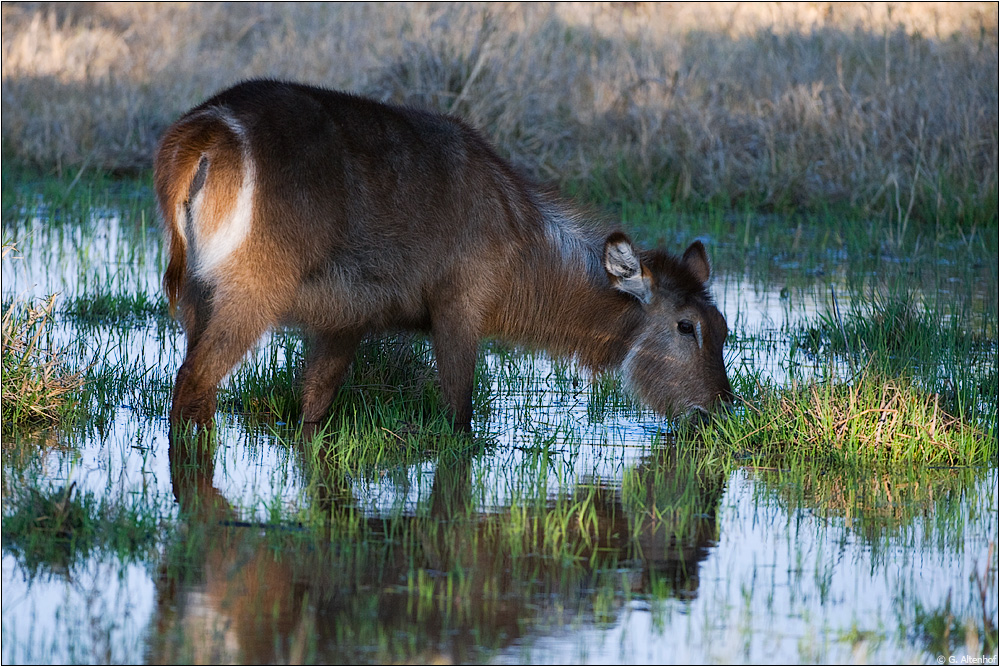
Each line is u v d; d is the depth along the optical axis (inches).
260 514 484.4
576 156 1312.7
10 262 943.0
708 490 537.6
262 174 546.9
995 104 1280.8
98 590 408.5
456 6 1566.2
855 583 433.7
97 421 605.3
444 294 601.0
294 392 650.2
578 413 670.5
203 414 569.9
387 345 678.5
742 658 371.9
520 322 634.8
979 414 641.0
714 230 1164.5
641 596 415.8
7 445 563.8
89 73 1467.8
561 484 541.6
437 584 421.4
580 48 1528.1
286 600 402.9
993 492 539.5
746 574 439.2
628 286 622.2
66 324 797.2
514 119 1315.2
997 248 1111.6
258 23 1727.4
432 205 586.9
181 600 401.7
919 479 558.6
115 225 1114.1
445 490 526.0
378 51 1465.3
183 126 553.3
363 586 416.8
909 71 1375.5
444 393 614.2
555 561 444.1
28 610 392.2
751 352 776.3
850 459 577.9
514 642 377.1
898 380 639.8
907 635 391.5
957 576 442.6
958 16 1667.1
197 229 548.1
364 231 572.7
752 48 1569.9
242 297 553.9
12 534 447.8
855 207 1210.6
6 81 1443.2
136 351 740.0
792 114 1316.4
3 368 604.4
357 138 571.2
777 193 1261.1
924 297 925.2
